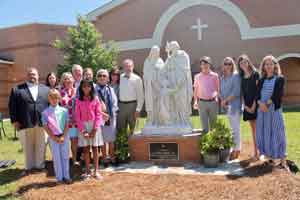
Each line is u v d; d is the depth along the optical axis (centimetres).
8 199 580
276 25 1912
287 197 534
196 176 655
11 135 1331
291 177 620
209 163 713
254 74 744
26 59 2297
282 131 686
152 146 783
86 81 676
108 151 816
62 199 565
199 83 813
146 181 639
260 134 706
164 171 700
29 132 764
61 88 786
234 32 2002
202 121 817
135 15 2214
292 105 2072
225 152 752
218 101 873
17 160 877
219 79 828
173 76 792
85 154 685
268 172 656
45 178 698
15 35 2314
